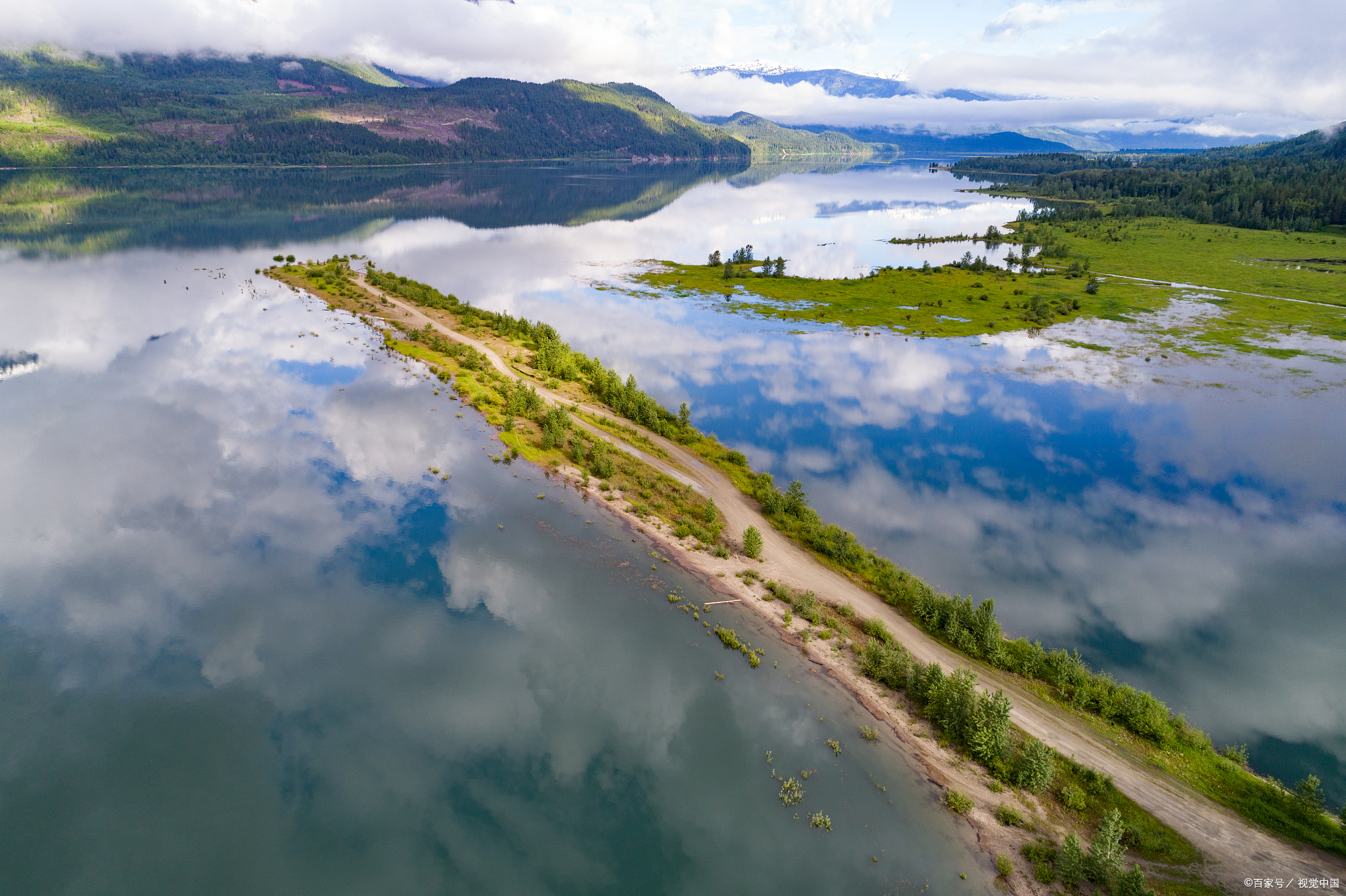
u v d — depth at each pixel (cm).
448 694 4684
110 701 4547
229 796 3888
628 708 4575
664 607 5581
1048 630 5569
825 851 3594
